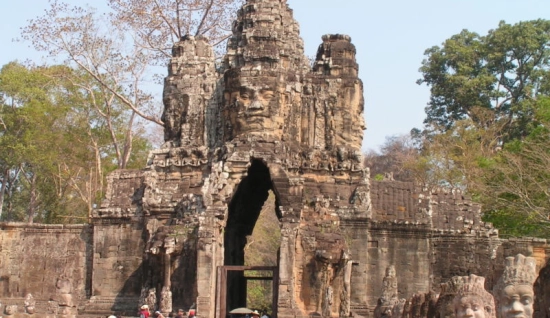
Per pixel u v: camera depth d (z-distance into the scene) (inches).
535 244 1903.3
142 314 1686.8
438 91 3412.9
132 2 2696.9
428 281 1897.1
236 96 1936.5
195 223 1828.2
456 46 3415.4
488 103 3346.5
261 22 2003.0
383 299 1621.6
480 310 679.1
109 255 1979.6
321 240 1803.6
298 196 1831.9
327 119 1983.3
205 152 1967.3
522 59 3339.1
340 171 1940.2
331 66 2012.8
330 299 1768.0
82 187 3021.7
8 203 3351.4
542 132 2361.0
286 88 1951.3
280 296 1760.6
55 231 2050.9
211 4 2721.5
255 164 1963.6
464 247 1946.4
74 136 2896.2
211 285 1769.2
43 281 2034.9
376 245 1909.4
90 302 1959.9
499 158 2632.9
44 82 2967.5
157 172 1987.0
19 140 2898.6
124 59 2699.3
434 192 2009.1
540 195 2244.1
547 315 872.3
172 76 2063.2
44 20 2635.3
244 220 2142.0
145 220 1955.0
